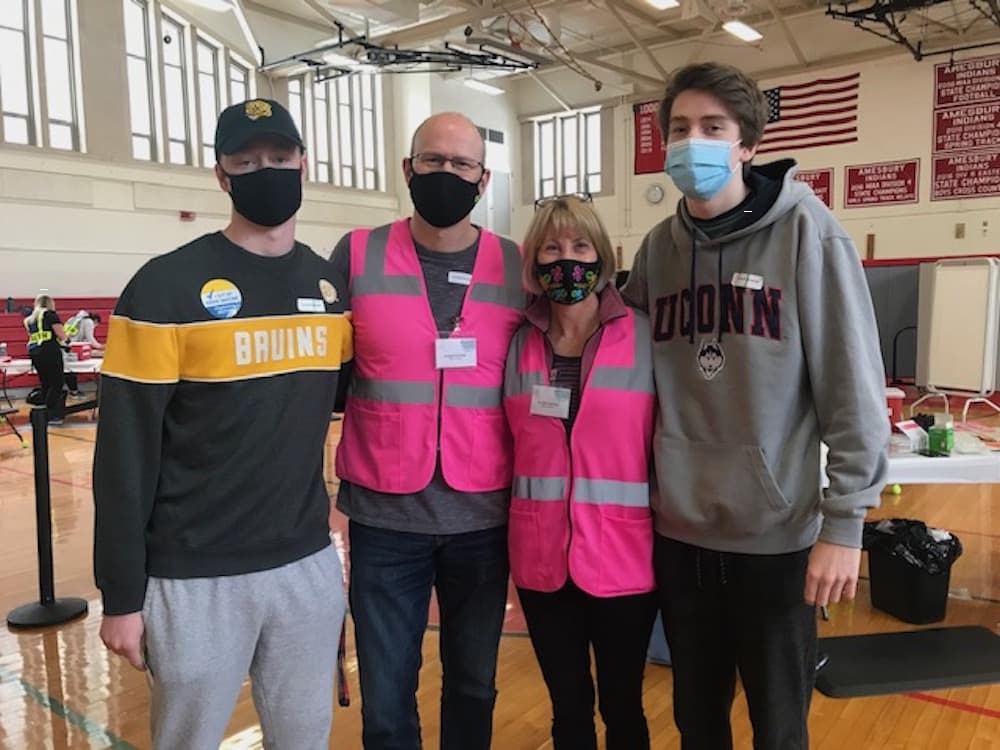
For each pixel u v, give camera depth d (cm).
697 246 152
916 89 1139
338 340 150
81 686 278
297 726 147
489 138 1527
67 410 348
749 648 149
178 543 134
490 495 174
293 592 142
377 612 169
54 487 582
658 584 165
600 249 166
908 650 288
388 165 1486
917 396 870
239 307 135
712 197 149
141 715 257
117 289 1105
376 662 168
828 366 140
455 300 174
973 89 1098
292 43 1262
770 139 1259
